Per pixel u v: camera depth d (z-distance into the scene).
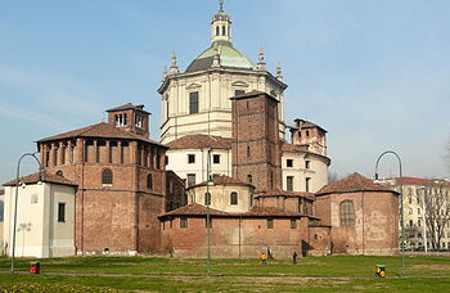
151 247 88.00
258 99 101.06
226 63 113.88
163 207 91.69
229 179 90.31
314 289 41.94
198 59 117.06
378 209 98.19
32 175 82.00
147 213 88.12
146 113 112.12
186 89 112.44
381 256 91.31
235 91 110.62
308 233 92.44
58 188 81.00
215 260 76.81
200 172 102.00
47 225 78.62
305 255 90.50
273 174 101.44
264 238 84.31
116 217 84.69
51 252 78.75
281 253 84.38
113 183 85.56
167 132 113.88
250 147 100.44
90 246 82.75
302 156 106.38
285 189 104.12
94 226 83.44
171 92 113.56
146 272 56.31
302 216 86.25
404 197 161.25
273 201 94.75
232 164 101.56
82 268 61.38
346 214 99.81
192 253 81.12
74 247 82.19
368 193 98.88
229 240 83.06
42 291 37.25
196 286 44.12
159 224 90.25
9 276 50.06
